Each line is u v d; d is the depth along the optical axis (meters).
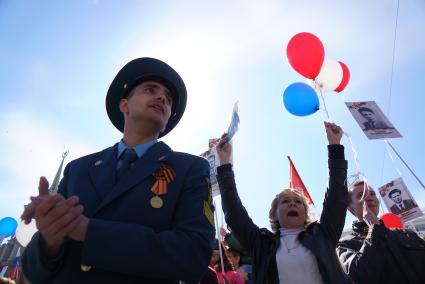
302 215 3.19
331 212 2.90
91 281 1.09
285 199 3.31
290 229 3.12
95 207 1.33
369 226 3.04
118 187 1.33
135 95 1.95
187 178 1.47
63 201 0.98
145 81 2.04
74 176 1.54
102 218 1.27
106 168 1.52
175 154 1.63
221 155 3.54
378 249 2.72
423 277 2.59
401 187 5.08
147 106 1.87
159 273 1.08
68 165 1.72
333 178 3.02
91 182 1.46
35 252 1.11
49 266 1.11
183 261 1.12
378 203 3.45
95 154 1.71
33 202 0.98
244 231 3.10
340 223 2.86
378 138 3.97
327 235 2.83
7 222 7.77
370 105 4.25
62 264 1.14
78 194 1.40
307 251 2.72
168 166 1.50
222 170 3.44
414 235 2.90
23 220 0.99
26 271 1.15
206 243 1.23
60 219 0.97
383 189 5.24
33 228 4.90
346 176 3.04
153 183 1.39
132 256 1.05
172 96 2.09
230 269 4.13
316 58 4.22
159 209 1.31
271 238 3.04
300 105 4.03
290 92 4.12
